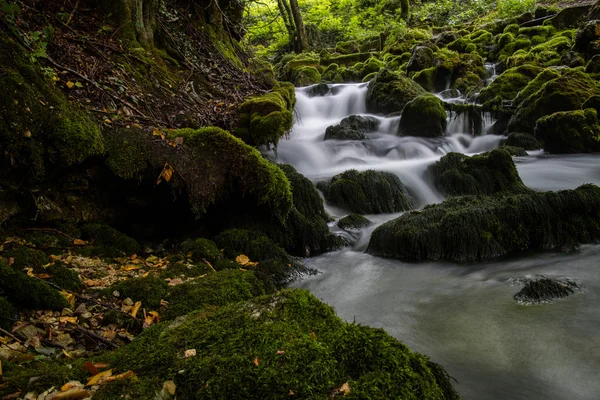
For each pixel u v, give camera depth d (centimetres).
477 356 313
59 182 424
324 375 195
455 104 1134
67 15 605
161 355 214
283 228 565
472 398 267
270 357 202
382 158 970
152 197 482
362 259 546
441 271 485
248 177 503
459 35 1770
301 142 974
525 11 1812
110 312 310
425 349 327
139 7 720
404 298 423
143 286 351
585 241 524
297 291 259
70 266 377
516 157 922
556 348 315
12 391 193
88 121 443
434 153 997
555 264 474
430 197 773
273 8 2455
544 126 935
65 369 217
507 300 395
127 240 458
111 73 576
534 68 1223
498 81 1213
